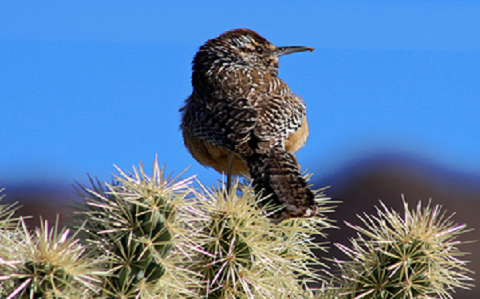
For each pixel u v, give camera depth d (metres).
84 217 6.96
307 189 8.84
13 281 6.02
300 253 8.05
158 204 6.48
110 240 6.57
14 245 6.16
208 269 7.14
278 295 7.50
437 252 7.23
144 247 6.39
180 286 6.72
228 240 7.04
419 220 7.39
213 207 7.07
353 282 7.62
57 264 5.75
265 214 8.05
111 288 6.43
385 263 7.35
